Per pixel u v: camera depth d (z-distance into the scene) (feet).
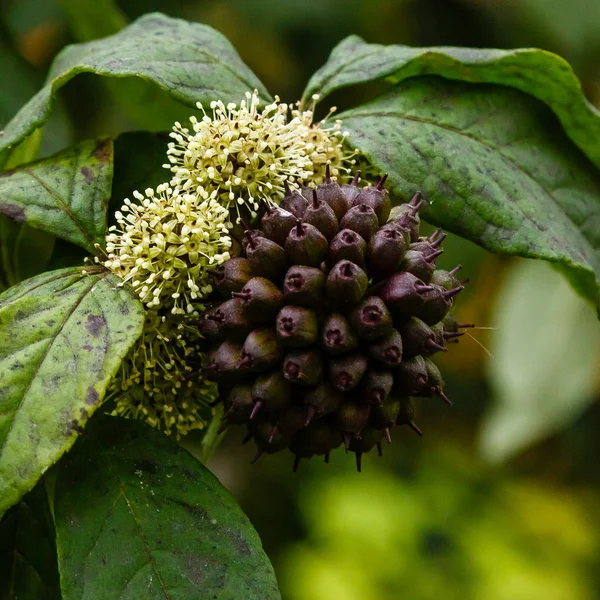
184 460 1.45
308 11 2.02
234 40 2.07
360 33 2.02
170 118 1.62
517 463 2.94
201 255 1.45
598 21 1.82
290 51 2.08
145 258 1.44
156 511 1.44
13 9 1.84
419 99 1.54
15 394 1.41
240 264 1.44
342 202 1.44
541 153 1.56
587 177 1.58
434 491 2.86
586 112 1.56
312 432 1.44
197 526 1.44
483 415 2.78
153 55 1.50
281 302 1.42
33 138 1.61
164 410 1.48
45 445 1.40
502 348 1.81
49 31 1.96
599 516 2.91
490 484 2.91
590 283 1.58
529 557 2.77
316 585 2.53
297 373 1.42
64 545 1.43
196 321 1.45
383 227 1.43
